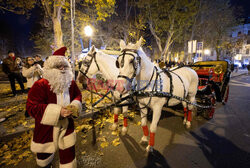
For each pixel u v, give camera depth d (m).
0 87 6.61
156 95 2.27
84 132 3.24
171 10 15.31
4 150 2.56
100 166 2.25
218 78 4.37
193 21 17.64
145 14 16.11
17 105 4.46
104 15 7.17
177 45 27.12
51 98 1.51
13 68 5.04
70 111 1.45
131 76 1.87
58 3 5.75
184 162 2.32
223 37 23.22
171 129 3.38
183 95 2.92
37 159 1.63
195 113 4.23
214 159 2.38
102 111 4.18
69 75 1.57
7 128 3.09
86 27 5.54
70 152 1.62
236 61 33.56
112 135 3.13
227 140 2.93
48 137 1.52
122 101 2.70
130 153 2.54
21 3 6.20
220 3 18.83
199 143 2.83
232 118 3.99
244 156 2.45
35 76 3.64
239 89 8.04
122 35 18.95
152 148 2.53
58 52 1.57
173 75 2.79
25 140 2.81
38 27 18.22
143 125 2.70
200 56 9.38
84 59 3.09
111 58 3.07
